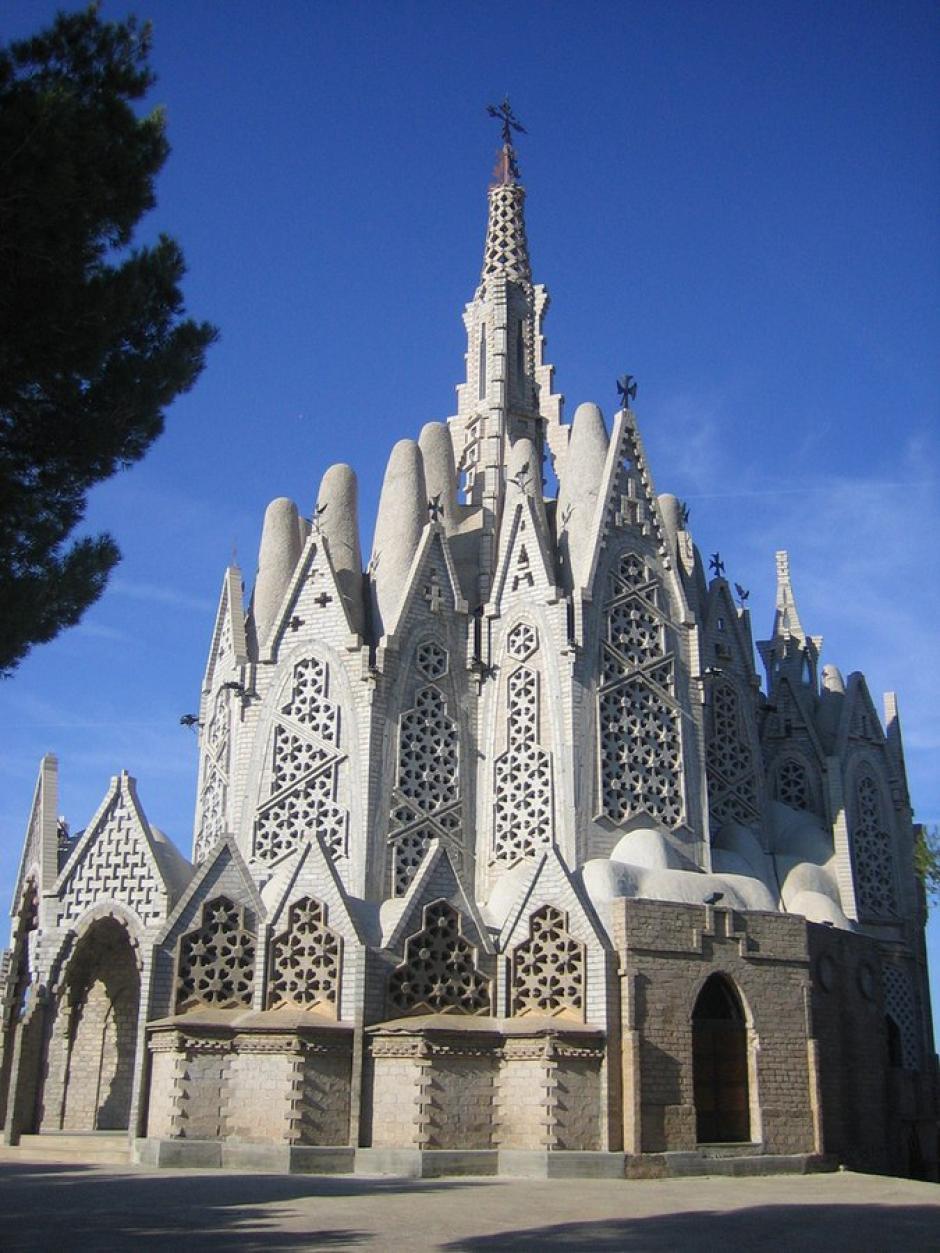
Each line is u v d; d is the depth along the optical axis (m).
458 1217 22.17
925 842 26.22
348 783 42.50
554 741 42.84
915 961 49.22
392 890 41.31
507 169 58.81
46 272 19.50
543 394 54.72
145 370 21.36
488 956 37.03
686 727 44.97
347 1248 17.67
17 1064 39.16
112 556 21.08
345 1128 34.16
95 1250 16.91
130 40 21.50
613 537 46.06
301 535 49.88
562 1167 33.25
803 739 51.47
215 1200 24.23
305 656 44.59
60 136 18.84
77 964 42.94
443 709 44.22
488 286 55.91
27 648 19.98
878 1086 41.72
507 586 45.78
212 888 37.06
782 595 58.75
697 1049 37.19
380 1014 35.41
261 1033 34.31
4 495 20.33
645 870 39.72
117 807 40.94
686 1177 34.28
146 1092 34.88
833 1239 20.19
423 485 49.25
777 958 38.84
